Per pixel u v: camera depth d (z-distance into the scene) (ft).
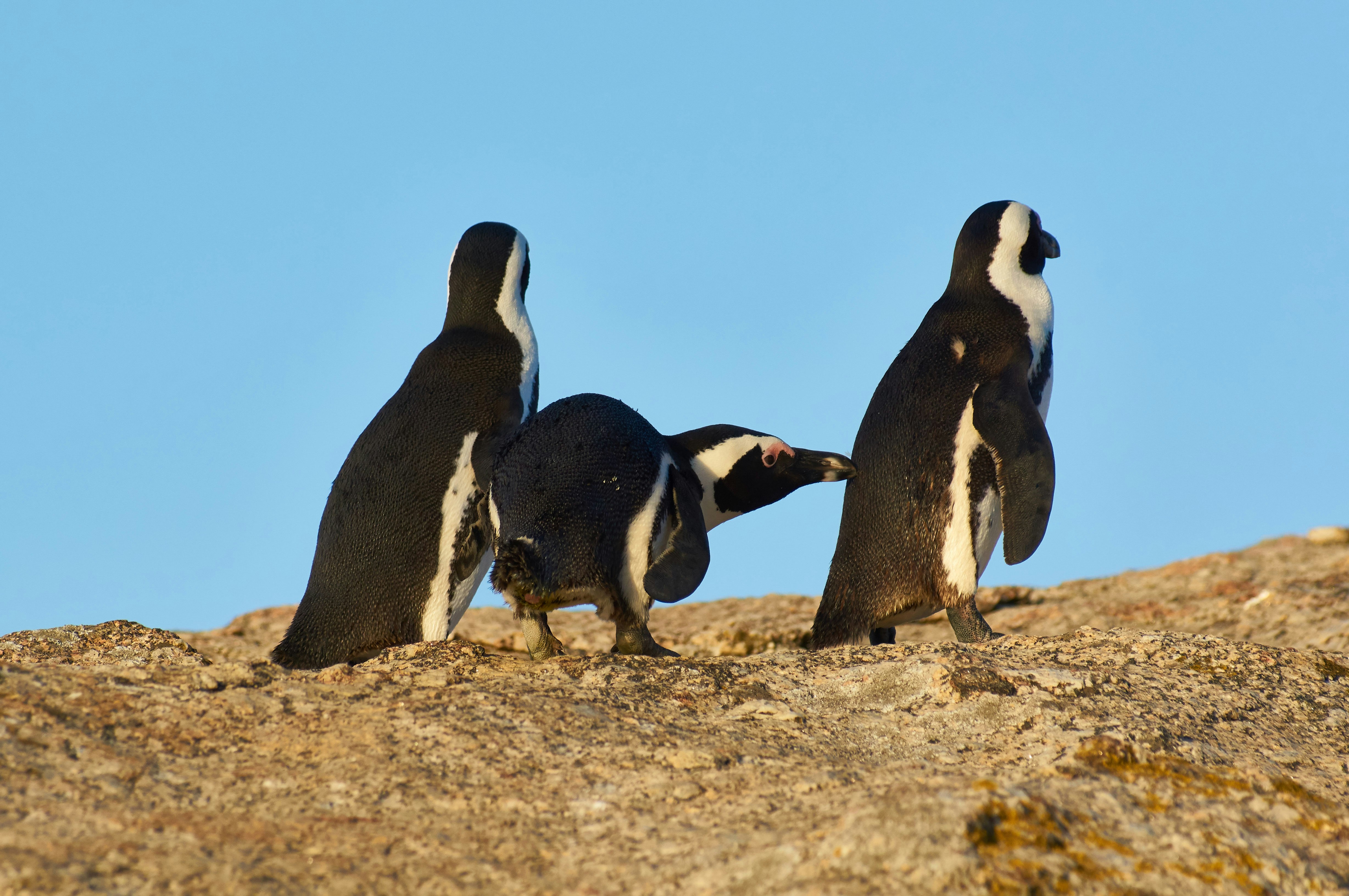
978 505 42.16
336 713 28.68
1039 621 63.82
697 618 67.21
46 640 40.86
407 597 41.14
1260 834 23.27
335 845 21.74
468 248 46.11
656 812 23.98
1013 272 46.26
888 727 30.12
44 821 21.68
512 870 21.16
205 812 22.99
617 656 34.42
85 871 19.56
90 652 40.04
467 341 44.86
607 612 36.24
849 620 43.16
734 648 61.26
